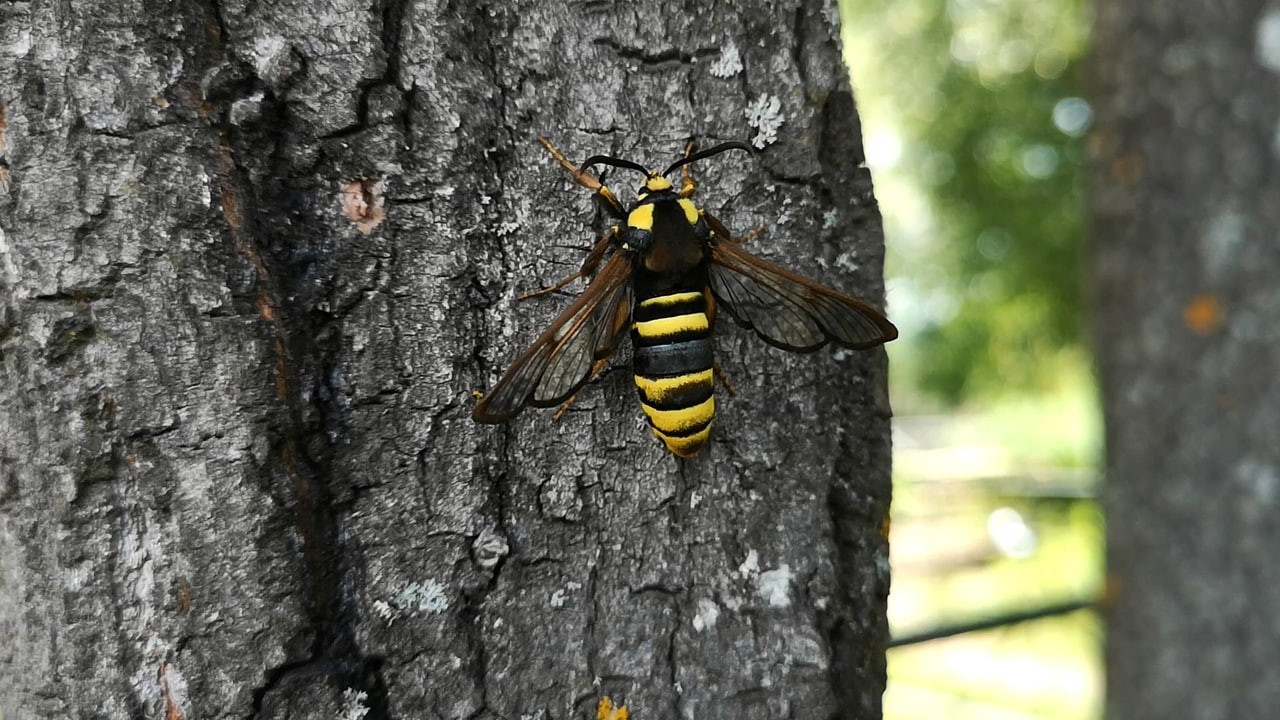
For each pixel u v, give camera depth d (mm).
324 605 89
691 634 98
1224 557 203
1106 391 229
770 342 103
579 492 97
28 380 85
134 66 84
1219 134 198
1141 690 221
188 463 86
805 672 99
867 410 109
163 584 86
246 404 86
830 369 106
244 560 86
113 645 86
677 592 98
